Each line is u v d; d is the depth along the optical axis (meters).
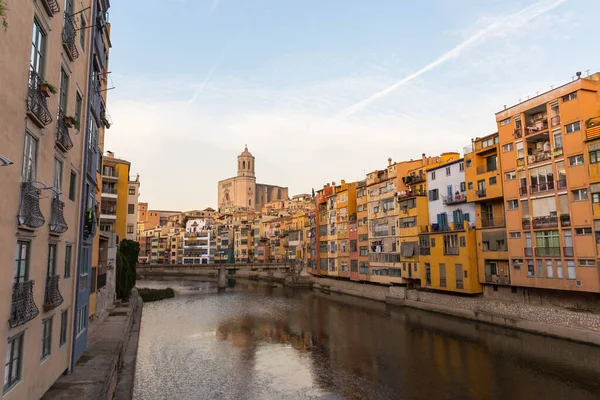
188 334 40.44
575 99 34.34
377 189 65.56
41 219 12.66
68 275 18.30
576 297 35.16
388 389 24.33
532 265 37.72
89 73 20.31
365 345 34.84
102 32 24.11
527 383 24.36
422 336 37.16
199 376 27.22
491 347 32.12
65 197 16.92
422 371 27.36
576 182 33.91
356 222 71.56
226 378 26.83
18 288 11.69
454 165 50.66
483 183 44.66
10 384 11.72
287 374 27.55
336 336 38.69
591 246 32.47
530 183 38.38
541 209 37.16
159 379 26.61
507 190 40.78
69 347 18.42
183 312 54.47
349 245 73.69
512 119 40.69
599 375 24.84
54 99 14.57
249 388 24.95
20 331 12.12
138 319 46.16
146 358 31.67
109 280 42.94
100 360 21.06
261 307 58.56
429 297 50.41
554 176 35.88
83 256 21.23
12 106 10.78
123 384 23.39
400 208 58.59
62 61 15.64
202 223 153.50
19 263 12.13
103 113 31.78
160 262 161.50
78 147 19.06
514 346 31.94
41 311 14.04
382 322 44.69
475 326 39.91
